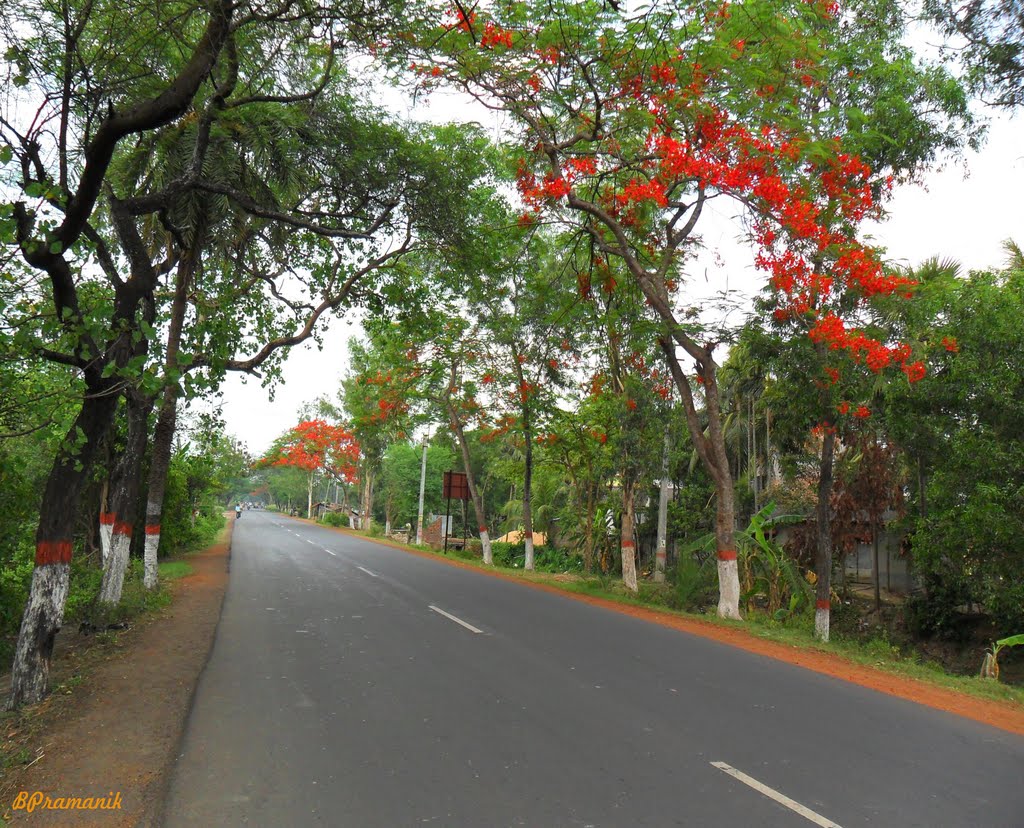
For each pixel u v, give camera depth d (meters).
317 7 9.71
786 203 12.01
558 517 33.84
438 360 26.53
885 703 7.55
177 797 4.76
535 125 13.91
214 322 11.24
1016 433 12.84
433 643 10.10
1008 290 13.31
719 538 14.87
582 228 15.23
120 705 6.92
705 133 12.60
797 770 5.34
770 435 19.64
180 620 11.95
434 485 46.59
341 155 13.78
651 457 19.80
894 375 13.54
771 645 11.28
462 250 15.62
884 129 12.59
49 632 7.49
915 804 4.74
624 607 15.37
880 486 17.59
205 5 8.30
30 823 4.39
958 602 15.94
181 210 12.43
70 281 7.47
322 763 5.39
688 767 5.36
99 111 8.66
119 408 15.80
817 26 12.24
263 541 34.12
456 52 12.53
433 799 4.73
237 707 6.85
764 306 13.68
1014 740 6.36
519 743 5.86
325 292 15.55
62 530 7.67
